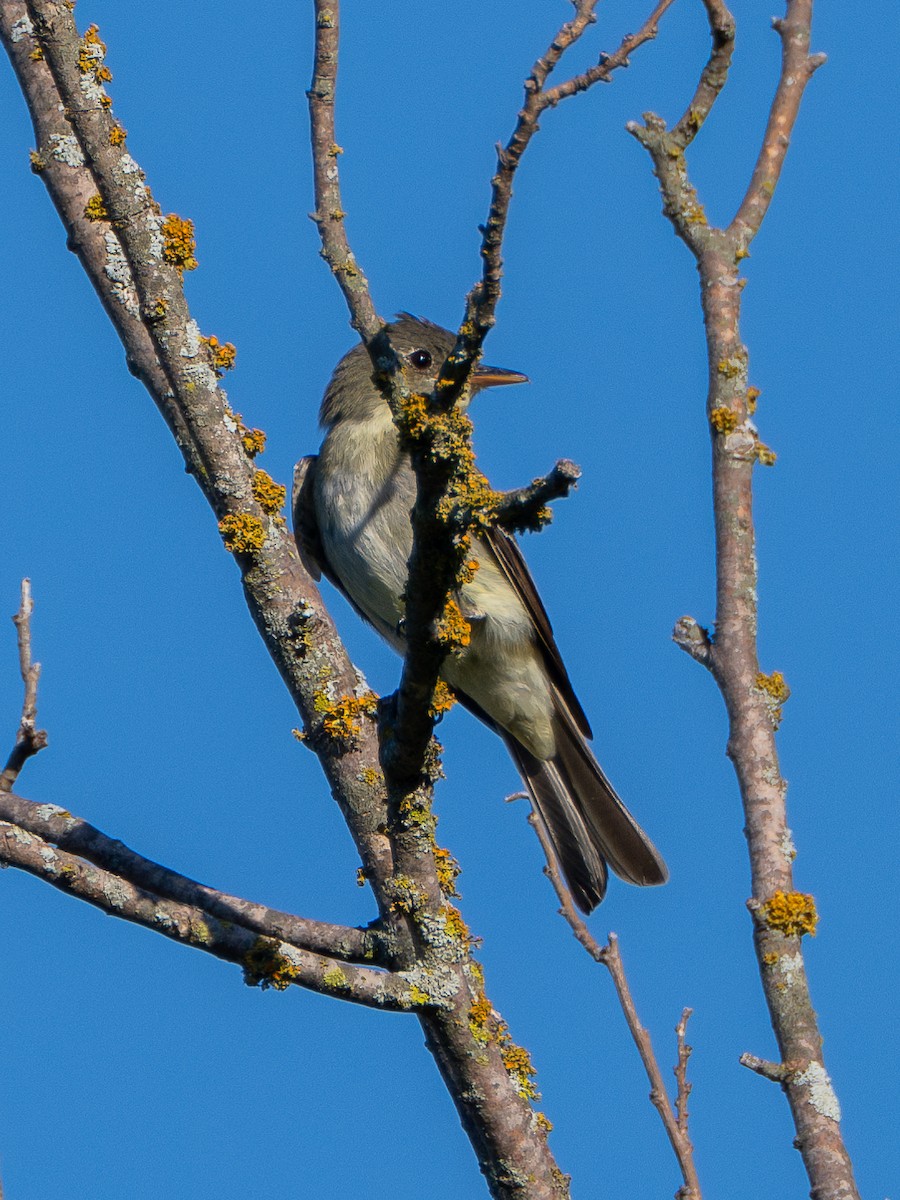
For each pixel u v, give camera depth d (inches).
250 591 401.1
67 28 385.4
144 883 369.1
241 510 402.6
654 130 345.1
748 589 307.1
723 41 345.4
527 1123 366.0
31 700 384.2
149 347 412.8
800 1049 274.2
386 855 380.2
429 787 366.0
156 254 400.5
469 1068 364.8
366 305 321.1
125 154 400.8
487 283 289.0
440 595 326.6
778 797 290.8
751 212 339.9
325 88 343.9
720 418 319.9
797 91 349.4
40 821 371.6
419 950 368.5
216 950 363.3
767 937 281.9
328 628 400.5
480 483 316.5
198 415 402.3
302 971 362.6
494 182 279.0
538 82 271.1
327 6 344.2
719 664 302.8
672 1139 313.9
